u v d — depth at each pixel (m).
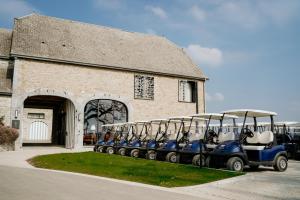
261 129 14.98
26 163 11.70
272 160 11.03
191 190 7.33
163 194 6.59
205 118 13.93
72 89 20.61
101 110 21.75
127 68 22.39
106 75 21.89
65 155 15.24
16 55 19.03
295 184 8.13
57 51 20.80
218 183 8.19
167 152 13.95
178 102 24.44
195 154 12.25
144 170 10.28
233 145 10.87
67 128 21.67
